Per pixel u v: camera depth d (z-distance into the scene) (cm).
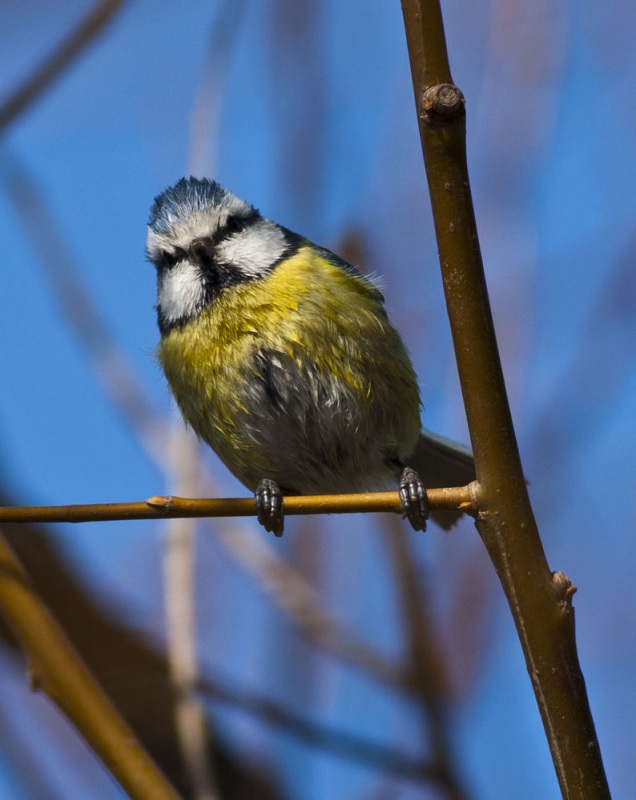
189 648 679
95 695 533
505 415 478
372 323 768
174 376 803
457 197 464
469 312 473
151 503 516
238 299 768
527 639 470
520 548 473
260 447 790
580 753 460
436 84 457
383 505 508
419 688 762
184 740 657
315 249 806
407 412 796
